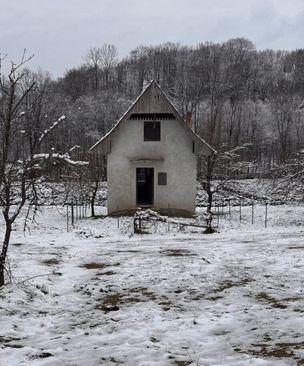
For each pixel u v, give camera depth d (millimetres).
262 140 72375
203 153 29391
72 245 20109
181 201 29953
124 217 28234
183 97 81375
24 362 6840
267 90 104562
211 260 14852
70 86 96312
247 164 37125
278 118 73375
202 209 34281
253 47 131250
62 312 9828
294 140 71375
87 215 30953
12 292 10586
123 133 29734
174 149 29828
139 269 13891
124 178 29781
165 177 29875
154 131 29828
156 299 10531
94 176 30484
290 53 134000
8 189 10586
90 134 64875
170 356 6922
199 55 114438
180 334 7969
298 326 7922
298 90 98312
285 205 36156
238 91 96000
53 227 26438
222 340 7551
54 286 12328
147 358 6875
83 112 68562
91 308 10078
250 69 116688
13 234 23547
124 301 10523
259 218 29734
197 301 10164
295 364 6305
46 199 32906
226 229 25688
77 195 32656
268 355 6754
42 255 16953
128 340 7793
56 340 7930
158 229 24984
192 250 17359
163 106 29078
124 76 108562
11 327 8664
